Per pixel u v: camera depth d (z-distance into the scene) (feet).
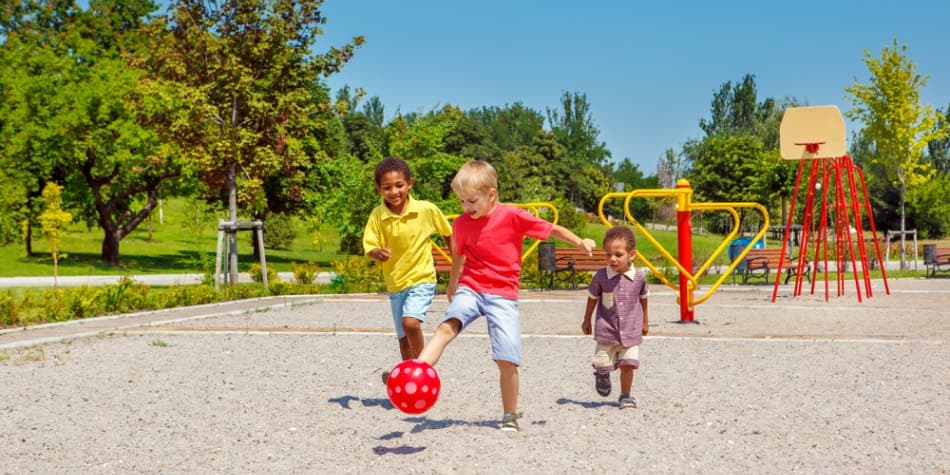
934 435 15.64
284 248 167.84
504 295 15.93
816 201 144.05
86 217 121.60
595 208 312.91
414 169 99.55
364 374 23.12
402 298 18.63
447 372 23.15
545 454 14.42
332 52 62.39
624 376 18.37
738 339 29.19
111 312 41.86
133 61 61.52
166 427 17.01
